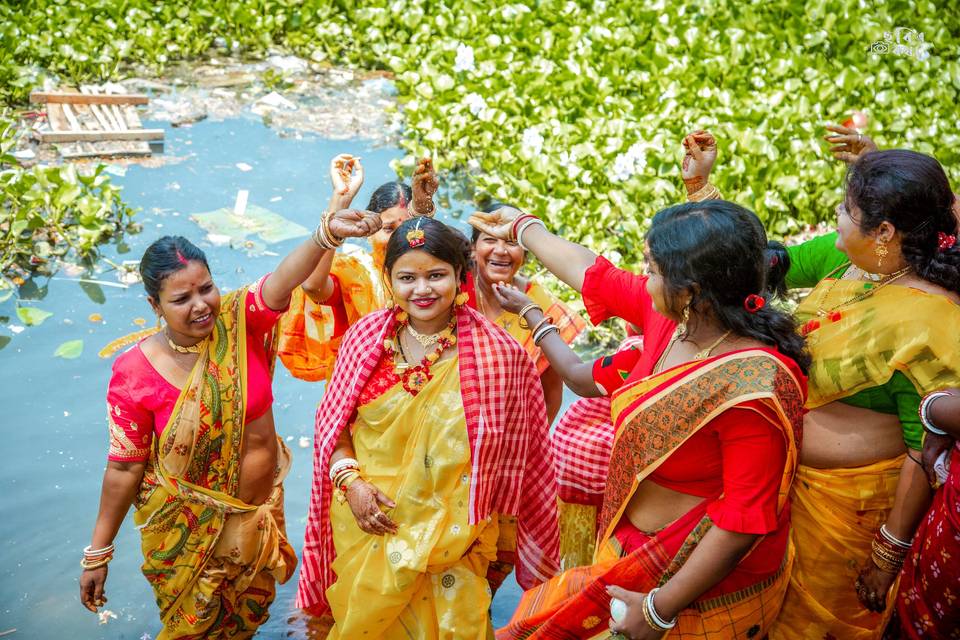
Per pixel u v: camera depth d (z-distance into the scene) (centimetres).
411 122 796
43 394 520
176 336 339
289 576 405
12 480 461
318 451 343
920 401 298
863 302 308
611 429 395
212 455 346
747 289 261
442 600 330
